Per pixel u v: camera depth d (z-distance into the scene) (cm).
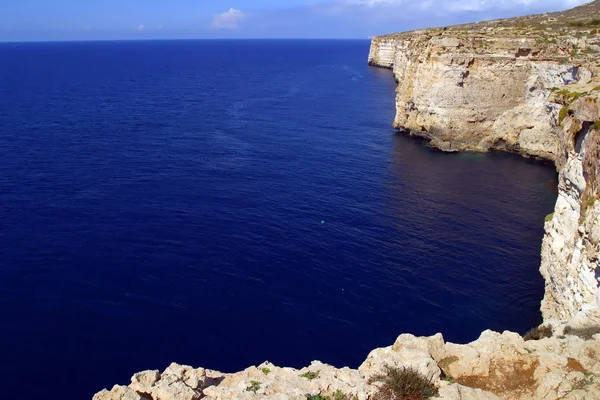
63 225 4275
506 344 1695
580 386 1473
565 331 1891
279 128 8306
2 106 10056
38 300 3183
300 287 3400
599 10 10681
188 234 4153
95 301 3192
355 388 1464
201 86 14275
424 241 4084
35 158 6206
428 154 6744
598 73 4834
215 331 2933
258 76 17425
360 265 3691
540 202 4953
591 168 2325
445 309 3164
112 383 2508
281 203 4888
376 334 2931
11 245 3884
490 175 5831
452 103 6744
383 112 9844
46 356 2683
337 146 7131
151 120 8844
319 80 15788
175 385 1423
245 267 3644
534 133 6388
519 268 3650
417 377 1458
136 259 3731
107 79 16138
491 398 1420
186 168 5959
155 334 2895
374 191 5275
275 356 2731
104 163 6075
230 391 1441
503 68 6506
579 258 2403
